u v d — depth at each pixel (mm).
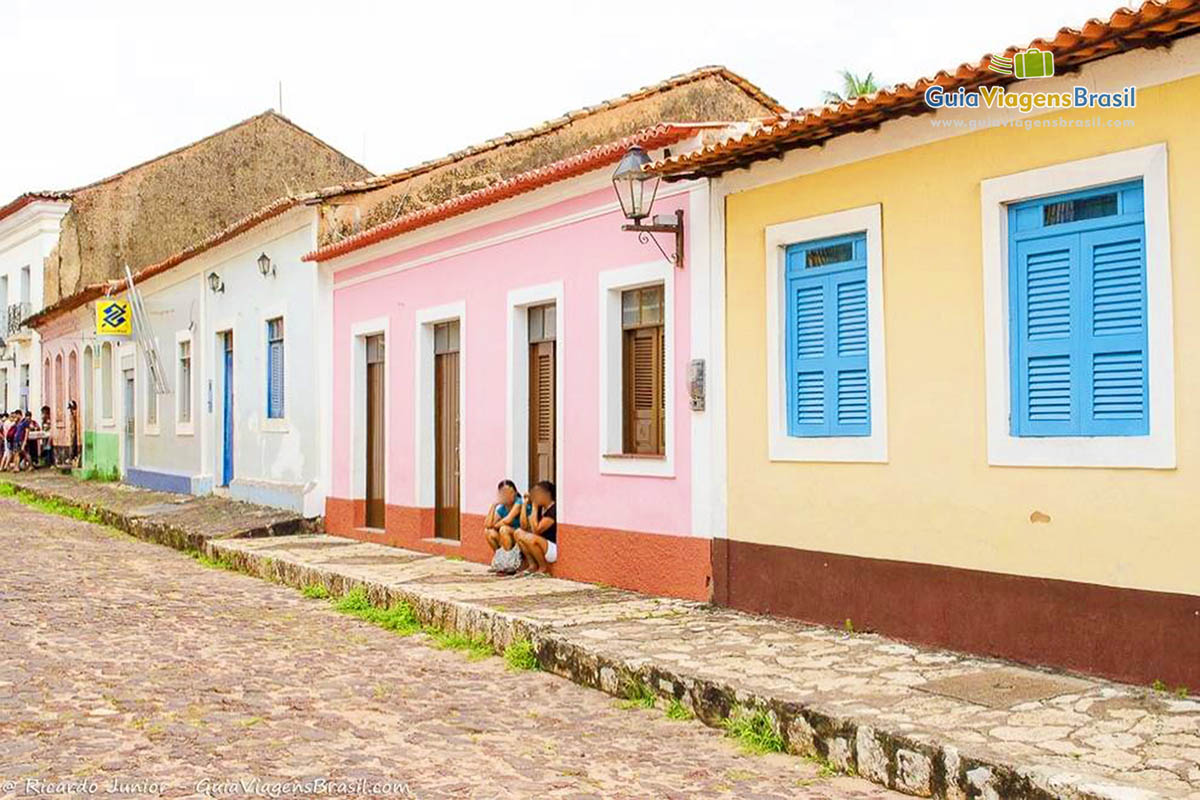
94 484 28406
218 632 10625
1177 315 6688
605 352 11398
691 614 9734
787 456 9359
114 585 13539
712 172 9852
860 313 8797
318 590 12781
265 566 14305
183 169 28516
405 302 15273
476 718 7590
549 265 12281
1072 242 7301
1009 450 7594
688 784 6152
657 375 11078
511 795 5973
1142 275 6922
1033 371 7523
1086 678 7133
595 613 9797
